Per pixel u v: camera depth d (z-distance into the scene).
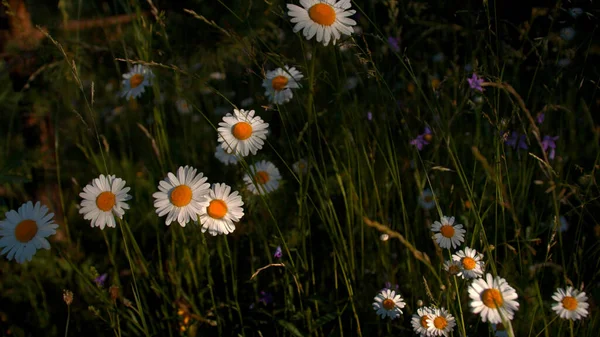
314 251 1.10
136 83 1.12
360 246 1.09
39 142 1.14
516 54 1.17
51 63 1.11
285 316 1.01
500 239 1.06
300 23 0.89
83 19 1.38
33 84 1.12
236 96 1.40
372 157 1.06
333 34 0.90
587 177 1.02
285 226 1.12
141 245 1.14
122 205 0.88
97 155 1.28
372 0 1.27
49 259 1.10
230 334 1.03
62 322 1.07
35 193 1.14
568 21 1.24
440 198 1.09
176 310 1.04
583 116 1.19
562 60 1.21
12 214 0.87
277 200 1.15
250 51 1.01
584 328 0.95
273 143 1.23
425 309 0.90
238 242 1.12
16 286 1.09
